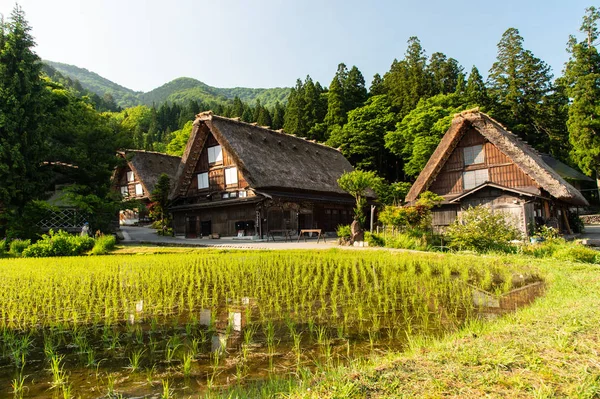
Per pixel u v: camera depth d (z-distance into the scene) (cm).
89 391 357
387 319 567
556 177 1872
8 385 374
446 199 2011
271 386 341
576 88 2919
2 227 1800
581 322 412
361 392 276
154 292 771
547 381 278
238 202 2291
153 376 386
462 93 4050
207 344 476
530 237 1541
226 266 1090
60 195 2125
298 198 2441
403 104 4428
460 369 308
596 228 2773
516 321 462
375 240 1585
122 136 2239
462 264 1065
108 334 520
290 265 1100
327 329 526
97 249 1494
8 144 1733
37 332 538
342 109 4656
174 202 2730
